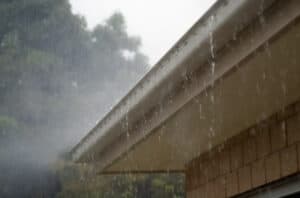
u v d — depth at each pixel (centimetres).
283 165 431
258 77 389
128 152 566
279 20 324
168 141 533
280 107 436
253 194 472
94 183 1867
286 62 367
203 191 561
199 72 406
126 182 1864
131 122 511
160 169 636
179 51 394
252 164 473
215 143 532
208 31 360
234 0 333
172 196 1870
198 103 438
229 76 385
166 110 464
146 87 446
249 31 347
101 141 569
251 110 449
